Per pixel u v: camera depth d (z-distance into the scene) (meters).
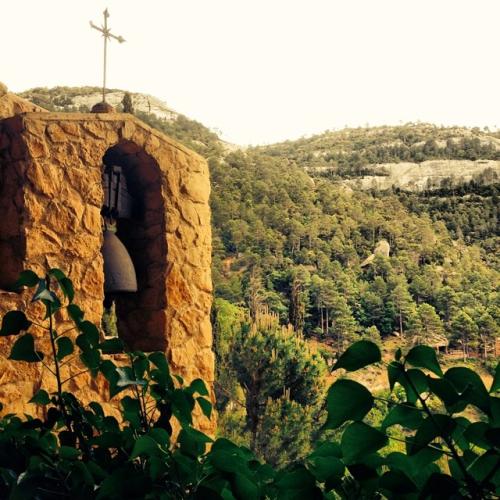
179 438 0.99
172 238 5.16
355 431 0.78
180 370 5.04
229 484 0.92
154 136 5.10
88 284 4.54
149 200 5.21
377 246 113.62
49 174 4.55
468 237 134.88
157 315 5.05
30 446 1.09
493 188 153.62
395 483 0.79
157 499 0.94
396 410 0.80
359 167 173.38
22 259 4.38
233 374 10.47
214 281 87.38
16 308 4.19
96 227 4.65
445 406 0.77
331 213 119.81
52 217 4.51
